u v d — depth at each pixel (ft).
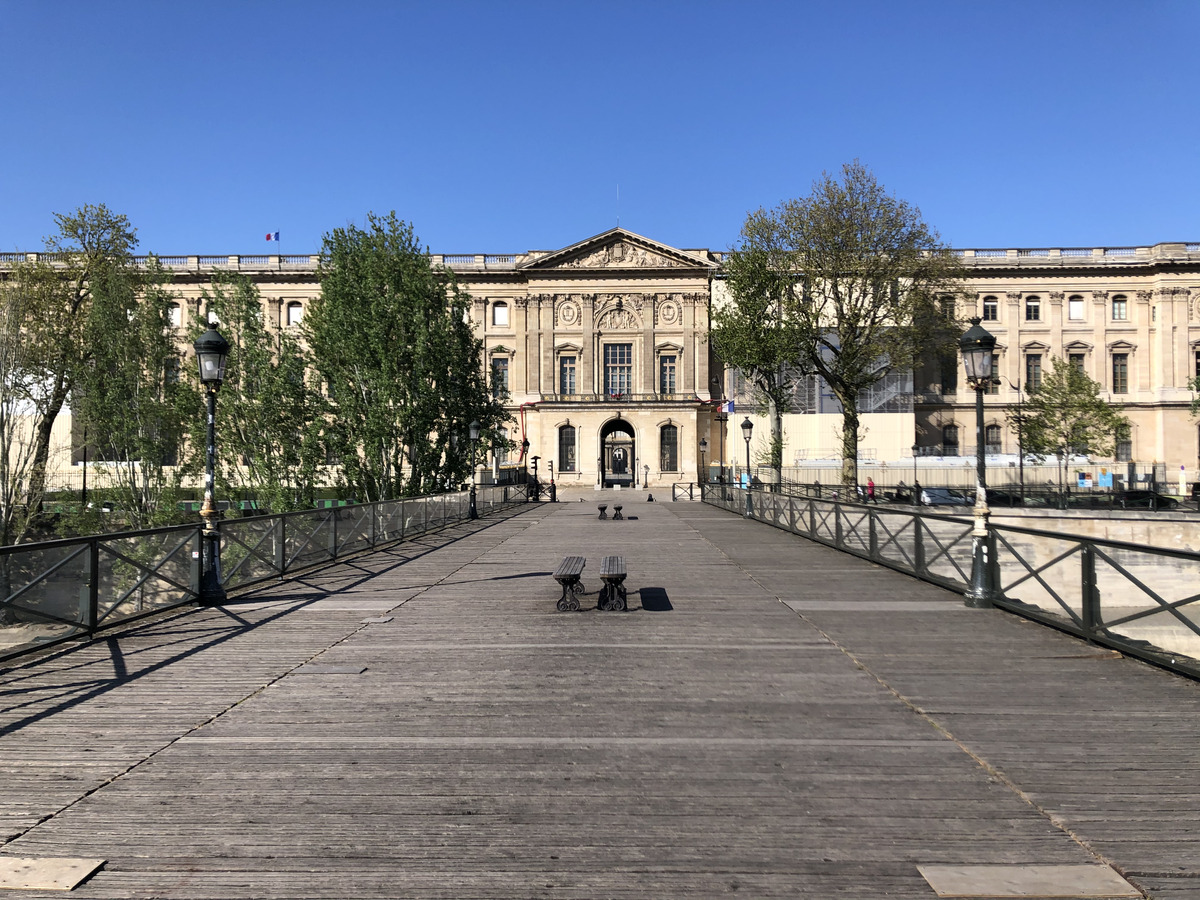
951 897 12.25
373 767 17.40
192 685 23.75
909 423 215.31
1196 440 230.68
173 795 15.99
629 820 14.84
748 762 17.63
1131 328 235.81
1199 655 23.47
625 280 234.79
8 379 122.31
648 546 65.31
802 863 13.26
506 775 16.96
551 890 12.47
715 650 28.17
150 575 33.76
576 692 23.06
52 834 14.35
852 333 126.52
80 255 134.00
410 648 28.58
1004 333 237.45
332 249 119.24
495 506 122.72
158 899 12.31
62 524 121.60
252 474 119.14
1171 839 14.01
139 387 125.90
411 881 12.75
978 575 36.65
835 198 125.70
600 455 223.71
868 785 16.37
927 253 129.29
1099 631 28.45
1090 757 17.81
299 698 22.45
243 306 125.59
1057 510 126.41
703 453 226.99
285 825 14.69
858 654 27.50
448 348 117.08
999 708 21.35
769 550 61.82
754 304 126.31
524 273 237.25
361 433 112.47
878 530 52.11
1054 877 12.78
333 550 54.60
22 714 21.07
